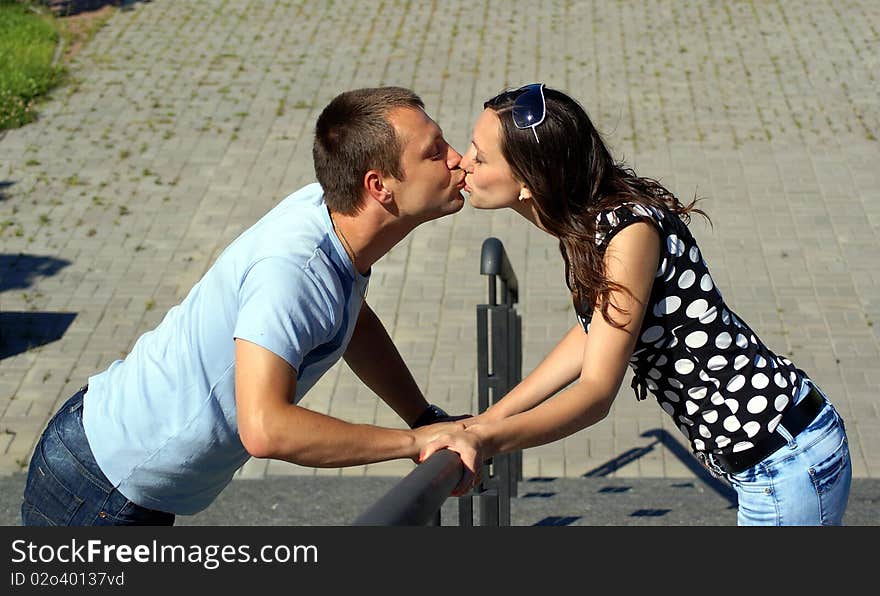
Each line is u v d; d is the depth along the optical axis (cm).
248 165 1157
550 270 958
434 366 824
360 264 274
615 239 259
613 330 260
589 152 262
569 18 1548
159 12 1591
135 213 1062
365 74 1373
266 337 247
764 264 959
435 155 265
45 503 299
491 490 496
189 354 275
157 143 1207
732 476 299
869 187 1096
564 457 718
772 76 1357
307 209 270
